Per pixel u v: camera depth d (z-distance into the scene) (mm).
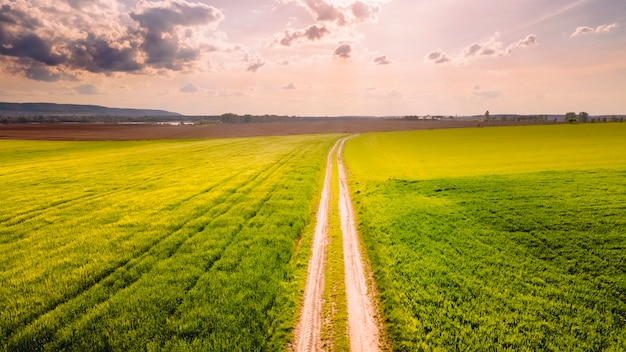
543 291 9250
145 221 15477
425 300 9078
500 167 32344
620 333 7465
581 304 8617
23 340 7223
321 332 8156
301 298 9664
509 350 7047
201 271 10555
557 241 12500
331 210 19141
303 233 14977
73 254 11656
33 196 20641
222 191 22062
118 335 7438
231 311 8492
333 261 12188
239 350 7113
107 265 10820
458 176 27734
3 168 34031
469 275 10336
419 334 7742
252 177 27766
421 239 13531
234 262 11297
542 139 65438
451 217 16203
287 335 7973
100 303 8695
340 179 29328
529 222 14625
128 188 23188
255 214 17188
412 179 27188
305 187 23812
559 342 7234
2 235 13719
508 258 11453
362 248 13461
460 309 8531
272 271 10828
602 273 10148
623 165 28047
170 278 9992
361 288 10242
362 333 8117
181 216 16297
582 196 18094
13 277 9984
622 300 8797
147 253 11867
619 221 14008
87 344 7137
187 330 7664
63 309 8383
